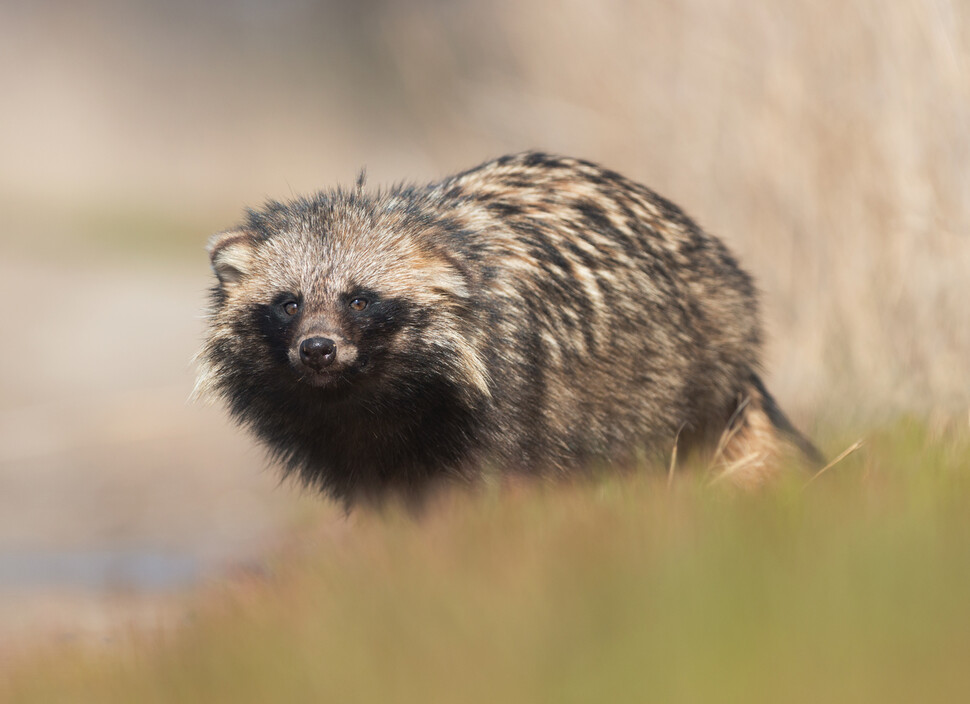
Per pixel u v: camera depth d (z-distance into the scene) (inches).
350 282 424.2
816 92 637.3
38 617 515.5
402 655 276.5
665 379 449.7
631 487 354.0
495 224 441.4
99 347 1193.4
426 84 1027.9
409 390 427.8
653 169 762.8
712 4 725.9
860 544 277.3
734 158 690.2
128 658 315.3
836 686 241.9
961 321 535.8
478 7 1007.6
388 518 394.0
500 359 422.9
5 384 1063.0
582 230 450.3
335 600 303.4
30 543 675.4
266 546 479.5
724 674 249.4
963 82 551.5
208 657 294.0
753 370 482.0
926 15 566.3
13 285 1493.6
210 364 452.8
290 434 450.3
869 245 592.1
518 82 932.6
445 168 976.9
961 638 247.9
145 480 796.0
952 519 287.4
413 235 430.9
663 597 271.1
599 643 263.7
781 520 301.3
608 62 818.8
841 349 587.2
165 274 1592.0
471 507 364.2
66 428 929.5
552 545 304.8
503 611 279.9
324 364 413.4
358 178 480.7
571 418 435.2
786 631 255.4
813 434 540.4
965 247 543.5
